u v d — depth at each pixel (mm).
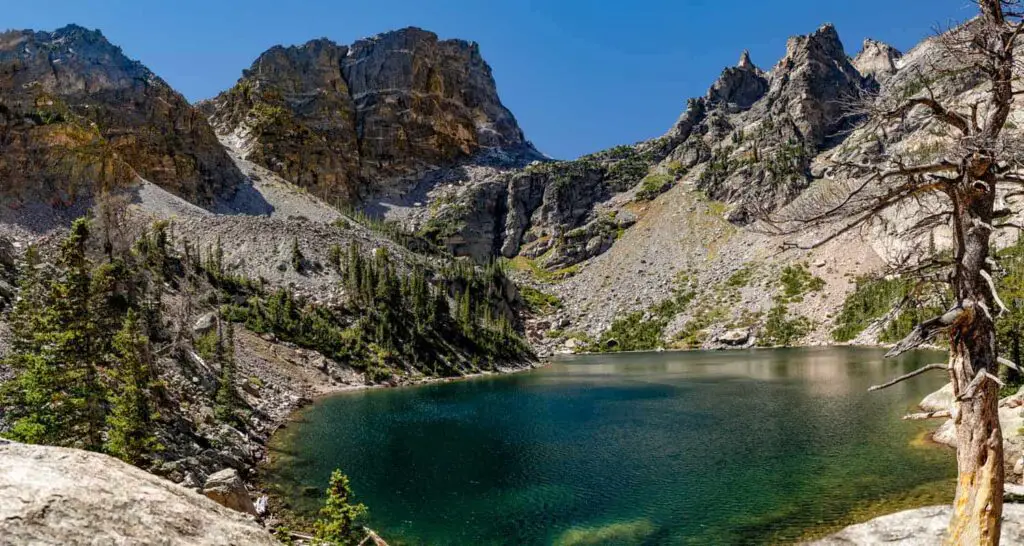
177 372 45344
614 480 32656
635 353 147125
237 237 118688
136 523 5746
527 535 25109
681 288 184375
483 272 169625
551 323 176625
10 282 47312
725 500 28484
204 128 197875
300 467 35938
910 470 31422
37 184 120000
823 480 30641
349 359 83188
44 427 22781
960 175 11344
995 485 11148
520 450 40438
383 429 48438
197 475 27906
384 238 176375
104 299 36875
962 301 11438
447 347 101875
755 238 197375
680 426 47531
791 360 103625
